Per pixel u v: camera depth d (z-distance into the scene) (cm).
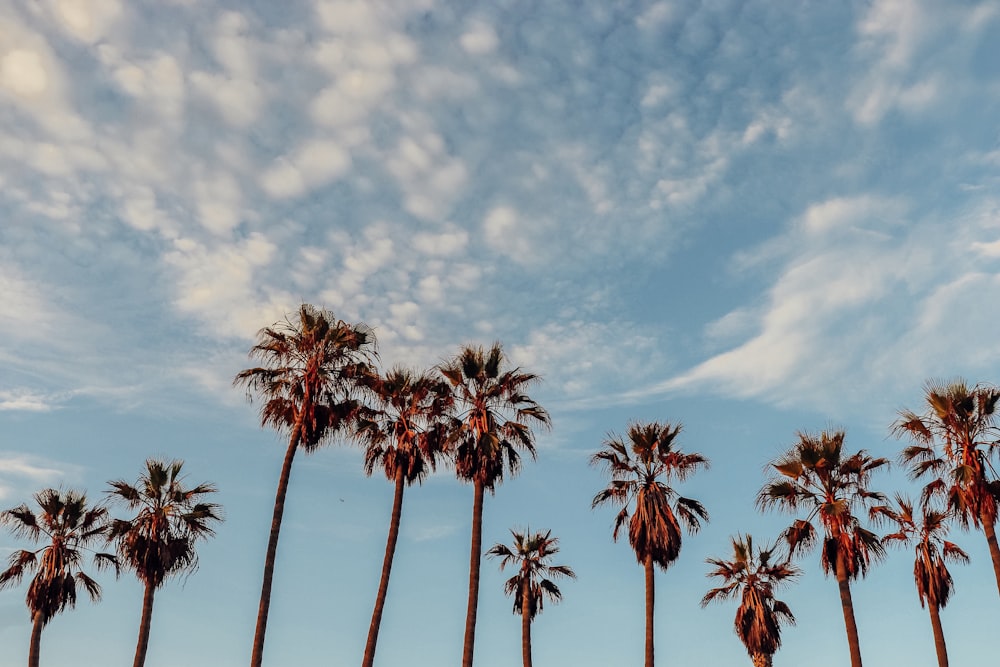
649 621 3856
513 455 3741
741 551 4975
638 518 3981
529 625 5319
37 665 3966
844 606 3366
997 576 3195
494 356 3800
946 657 3594
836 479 3544
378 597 3375
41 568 4066
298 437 3309
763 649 4728
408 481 3650
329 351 3406
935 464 3475
